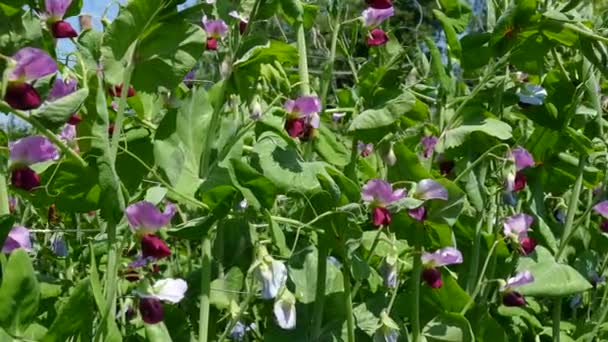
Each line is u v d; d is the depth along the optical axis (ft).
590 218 3.32
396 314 2.52
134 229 1.97
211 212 2.15
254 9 2.31
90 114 2.05
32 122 1.82
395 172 2.47
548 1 2.77
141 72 2.08
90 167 2.00
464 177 2.63
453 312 2.52
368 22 2.60
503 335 2.59
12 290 1.82
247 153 2.45
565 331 3.04
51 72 1.81
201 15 2.45
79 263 2.89
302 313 2.41
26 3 2.06
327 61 2.60
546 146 2.89
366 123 2.36
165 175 2.18
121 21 2.02
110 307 1.91
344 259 2.29
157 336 2.11
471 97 2.66
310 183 2.25
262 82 2.59
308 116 2.38
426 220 2.41
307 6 2.54
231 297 2.41
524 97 2.76
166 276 2.76
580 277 2.63
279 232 2.20
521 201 3.05
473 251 2.63
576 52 3.22
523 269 2.65
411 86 2.71
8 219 1.82
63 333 1.90
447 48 2.80
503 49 2.72
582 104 2.95
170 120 2.21
